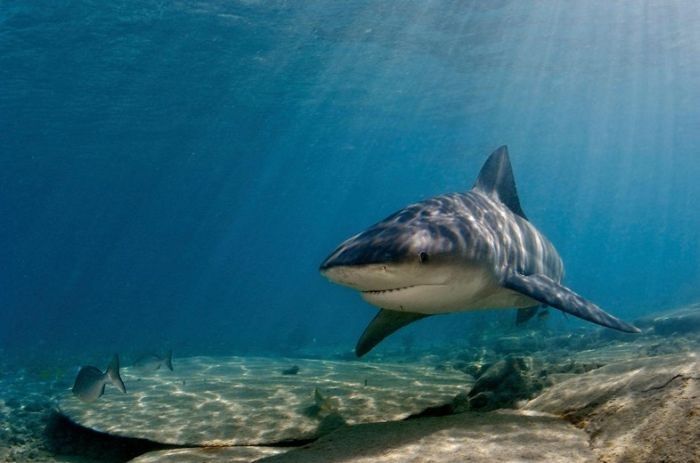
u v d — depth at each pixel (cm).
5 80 2558
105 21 2067
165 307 8931
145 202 7212
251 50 2508
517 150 6631
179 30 2212
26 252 14012
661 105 4653
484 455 297
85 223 8975
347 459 318
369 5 2159
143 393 743
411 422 386
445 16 2316
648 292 6781
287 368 936
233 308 8312
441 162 6800
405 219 446
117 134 3691
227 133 4041
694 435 262
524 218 660
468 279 434
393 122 4309
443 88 3450
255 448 452
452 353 1542
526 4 2284
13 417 856
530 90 3766
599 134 5959
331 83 3123
